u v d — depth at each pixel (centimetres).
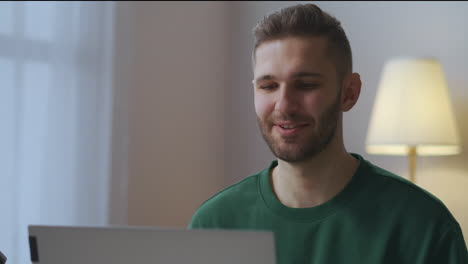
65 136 263
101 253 94
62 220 262
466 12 281
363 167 128
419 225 121
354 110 312
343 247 122
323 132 115
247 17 357
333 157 123
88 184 272
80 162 269
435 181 287
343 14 318
